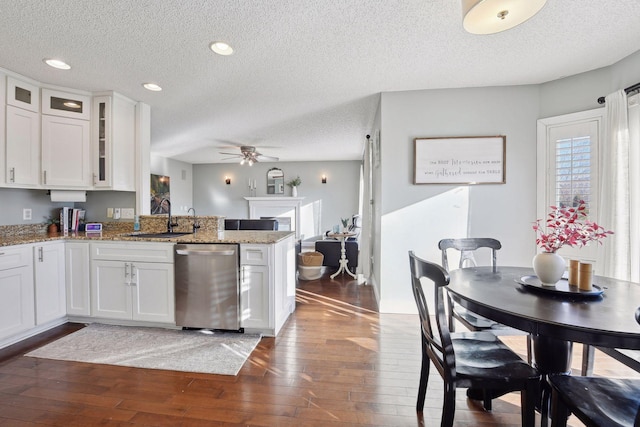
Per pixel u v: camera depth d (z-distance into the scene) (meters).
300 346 2.43
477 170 3.03
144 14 1.84
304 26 1.98
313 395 1.80
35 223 3.04
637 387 1.18
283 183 8.14
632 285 1.64
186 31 2.03
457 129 3.06
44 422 1.57
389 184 3.16
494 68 2.60
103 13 1.83
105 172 3.08
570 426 1.57
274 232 3.29
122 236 2.81
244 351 2.33
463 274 1.92
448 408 1.32
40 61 2.44
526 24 1.95
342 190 7.97
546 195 2.90
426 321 1.53
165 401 1.74
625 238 2.30
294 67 2.57
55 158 2.90
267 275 2.56
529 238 2.97
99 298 2.73
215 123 4.28
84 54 2.33
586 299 1.41
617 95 2.36
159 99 3.30
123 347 2.38
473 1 1.49
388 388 1.88
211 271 2.58
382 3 1.75
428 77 2.79
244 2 1.74
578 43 2.20
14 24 1.93
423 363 1.67
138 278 2.67
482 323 1.88
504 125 2.99
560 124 2.81
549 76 2.77
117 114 3.13
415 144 3.09
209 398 1.77
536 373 1.32
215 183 8.34
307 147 6.08
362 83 2.92
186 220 3.31
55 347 2.37
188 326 2.63
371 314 3.17
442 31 2.04
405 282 3.17
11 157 2.63
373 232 4.32
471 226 3.06
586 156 2.66
